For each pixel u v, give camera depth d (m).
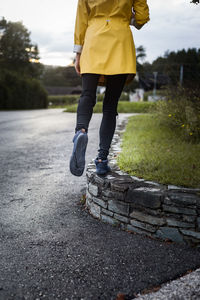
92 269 1.61
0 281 1.49
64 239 1.96
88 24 2.01
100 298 1.37
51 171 3.65
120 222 2.13
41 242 1.91
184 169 2.62
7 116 12.97
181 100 5.76
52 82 88.56
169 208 1.90
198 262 1.69
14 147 5.29
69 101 47.56
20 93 24.75
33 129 7.73
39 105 27.91
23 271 1.59
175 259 1.72
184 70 47.19
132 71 1.89
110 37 1.89
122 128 6.00
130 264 1.66
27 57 34.34
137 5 2.02
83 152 1.75
